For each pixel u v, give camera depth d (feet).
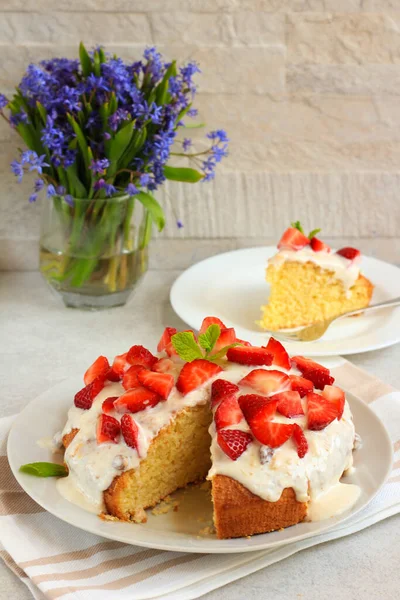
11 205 3.23
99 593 2.04
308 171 3.26
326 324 2.89
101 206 2.89
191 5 3.07
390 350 2.88
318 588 2.09
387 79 3.16
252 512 2.16
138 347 2.43
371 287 3.05
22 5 3.04
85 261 2.95
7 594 2.09
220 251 3.33
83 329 2.95
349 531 2.19
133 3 3.06
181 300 2.98
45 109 2.86
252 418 2.21
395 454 2.38
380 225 3.32
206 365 2.35
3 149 3.16
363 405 2.45
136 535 2.13
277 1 3.08
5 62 3.10
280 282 2.99
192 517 2.26
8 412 2.57
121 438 2.26
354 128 3.21
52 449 2.34
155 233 3.30
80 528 2.17
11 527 2.19
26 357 2.81
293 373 2.41
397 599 2.06
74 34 3.09
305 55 3.13
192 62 3.00
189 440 2.33
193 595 2.06
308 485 2.18
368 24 3.11
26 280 3.26
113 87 2.84
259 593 2.08
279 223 3.31
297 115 3.19
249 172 3.25
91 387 2.36
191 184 3.25
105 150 2.85
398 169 3.26
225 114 3.18
